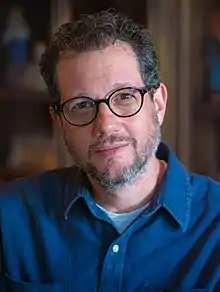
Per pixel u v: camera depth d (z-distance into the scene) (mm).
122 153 988
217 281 1027
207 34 1900
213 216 1081
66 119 1018
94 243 1088
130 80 990
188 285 1033
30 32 2045
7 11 2072
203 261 1044
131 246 1063
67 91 1005
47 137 2090
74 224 1105
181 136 1911
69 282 1085
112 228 1075
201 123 1944
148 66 1027
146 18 1888
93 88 979
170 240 1065
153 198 1078
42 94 2035
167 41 1865
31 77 2047
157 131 1059
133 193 1058
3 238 1153
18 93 2064
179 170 1128
